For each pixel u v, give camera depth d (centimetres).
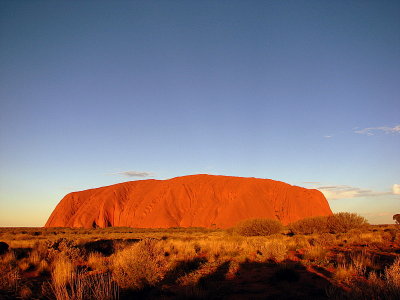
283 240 1981
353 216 2661
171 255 1405
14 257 1266
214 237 2766
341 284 770
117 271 821
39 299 707
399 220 4950
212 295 726
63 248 1420
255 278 919
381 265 948
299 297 681
